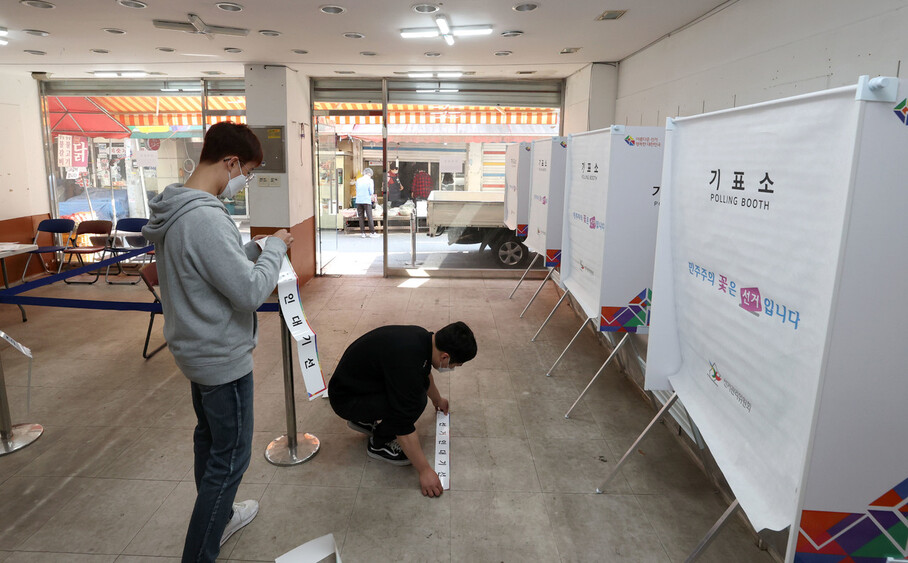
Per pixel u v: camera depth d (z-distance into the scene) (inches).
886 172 41.6
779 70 108.7
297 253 246.5
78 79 267.9
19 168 256.1
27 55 206.5
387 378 94.4
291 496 95.9
